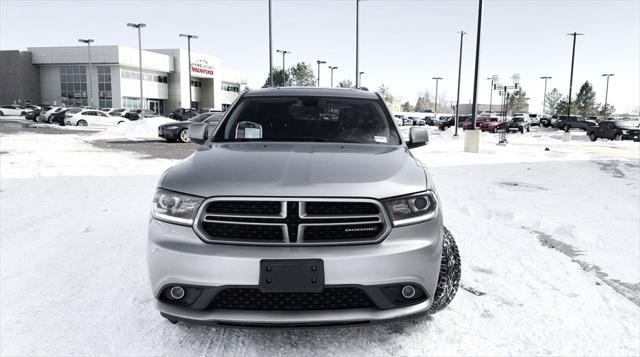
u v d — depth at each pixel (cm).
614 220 562
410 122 5709
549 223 536
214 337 273
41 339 271
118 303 319
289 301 230
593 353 256
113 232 498
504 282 356
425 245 238
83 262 402
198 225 231
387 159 281
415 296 244
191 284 228
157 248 235
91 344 265
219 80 8188
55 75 6719
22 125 3316
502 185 835
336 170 249
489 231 503
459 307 312
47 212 592
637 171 1077
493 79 2484
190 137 378
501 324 289
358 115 365
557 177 955
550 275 371
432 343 266
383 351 258
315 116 362
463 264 396
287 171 246
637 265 400
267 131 346
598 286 350
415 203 242
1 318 297
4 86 6631
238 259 222
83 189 766
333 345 264
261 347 262
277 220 226
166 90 7412
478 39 1633
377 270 227
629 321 294
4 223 536
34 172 969
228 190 230
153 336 274
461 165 1164
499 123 3881
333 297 232
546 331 280
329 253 224
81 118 3306
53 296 331
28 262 402
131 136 2406
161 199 243
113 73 6488
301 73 7994
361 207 232
